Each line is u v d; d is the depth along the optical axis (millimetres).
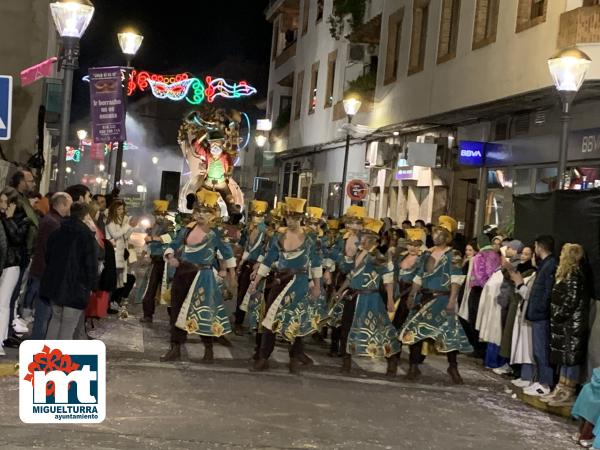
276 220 14789
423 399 11172
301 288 12078
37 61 23141
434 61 25422
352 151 34750
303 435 8641
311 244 12172
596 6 17281
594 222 11016
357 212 13508
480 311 14344
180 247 12273
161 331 15125
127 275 16375
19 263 11195
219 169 27859
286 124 46625
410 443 8719
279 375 11930
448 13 25078
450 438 9102
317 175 40250
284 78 47000
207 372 11602
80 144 52531
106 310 15391
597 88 17234
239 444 8078
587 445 9234
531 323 11820
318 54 40406
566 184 18641
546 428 10062
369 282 12594
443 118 23594
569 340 10719
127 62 19281
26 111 22906
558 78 13477
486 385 12750
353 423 9367
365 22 33188
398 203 28734
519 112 21109
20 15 23078
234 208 27906
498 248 15164
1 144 22734
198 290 12148
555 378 11758
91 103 16250
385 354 12570
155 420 8688
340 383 11781
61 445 7500
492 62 21500
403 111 27797
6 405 8805
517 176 20938
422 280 12500
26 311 13562
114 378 10602
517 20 20328
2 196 10891
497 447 8898
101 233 13562
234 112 28422
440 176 25406
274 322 12000
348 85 33750
